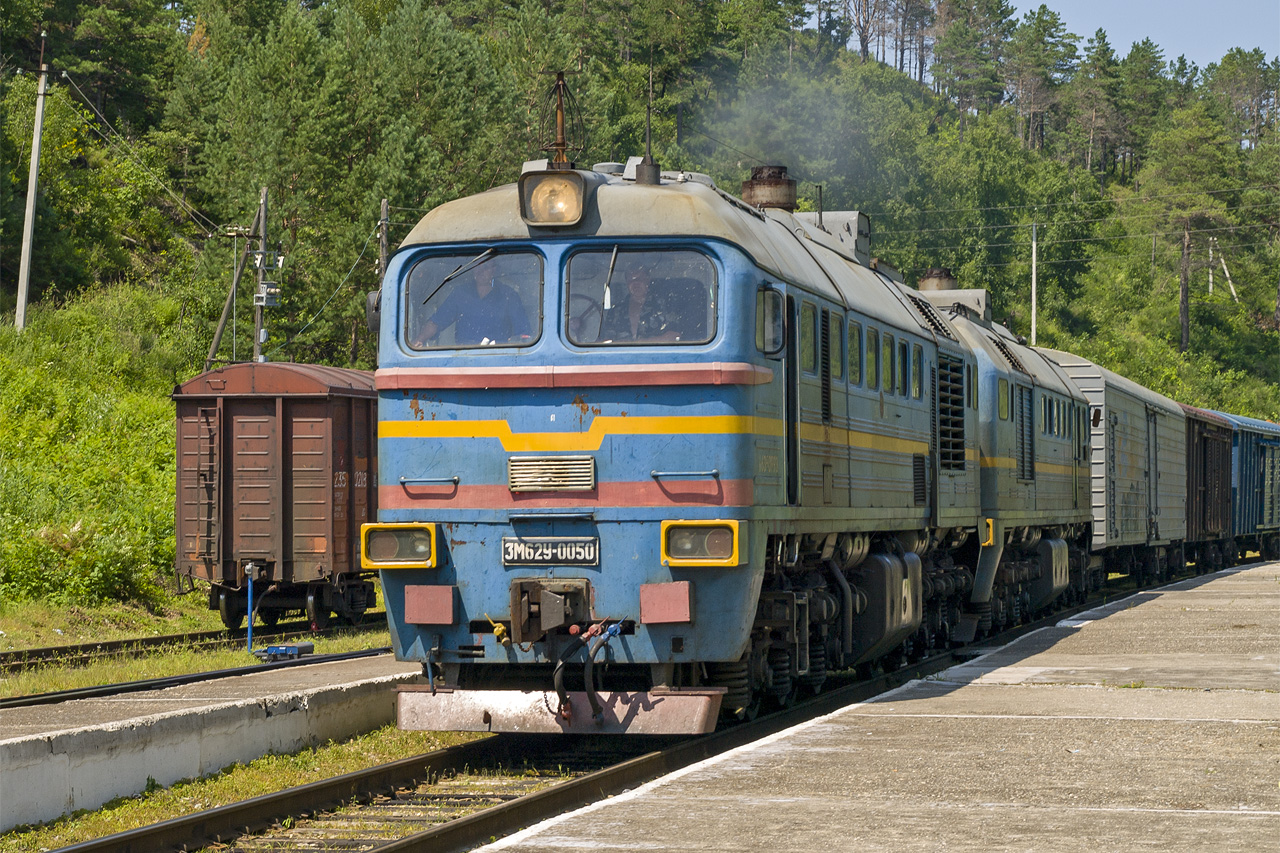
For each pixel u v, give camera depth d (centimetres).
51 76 9438
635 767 1419
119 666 2195
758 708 1805
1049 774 1223
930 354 2314
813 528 1700
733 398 1454
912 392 2198
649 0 13438
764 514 1510
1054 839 960
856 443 1891
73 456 4288
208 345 6831
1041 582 3353
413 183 7112
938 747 1374
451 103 8056
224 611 3089
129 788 1346
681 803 1100
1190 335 16025
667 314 1477
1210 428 5588
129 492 3947
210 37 9700
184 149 9262
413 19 8238
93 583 3173
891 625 2064
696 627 1445
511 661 1477
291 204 7206
